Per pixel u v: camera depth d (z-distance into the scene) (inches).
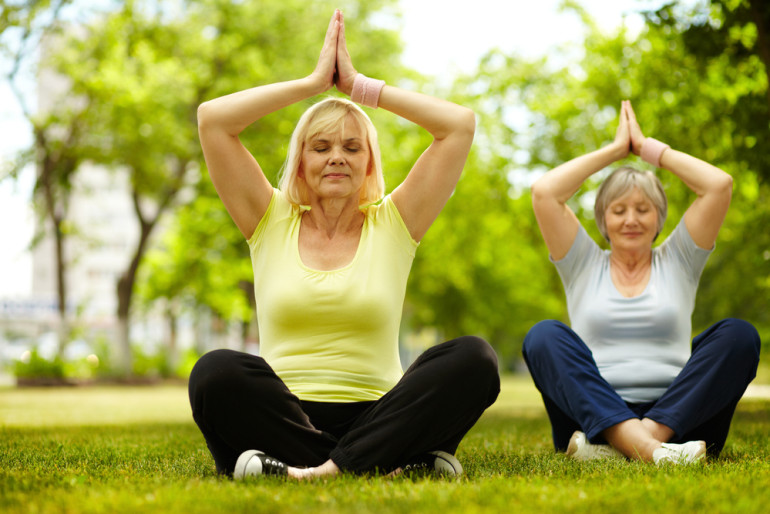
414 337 2640.3
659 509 111.5
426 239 1042.7
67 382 1125.7
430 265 1206.9
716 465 159.2
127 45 1093.1
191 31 1114.7
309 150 163.9
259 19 1122.0
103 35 1068.5
